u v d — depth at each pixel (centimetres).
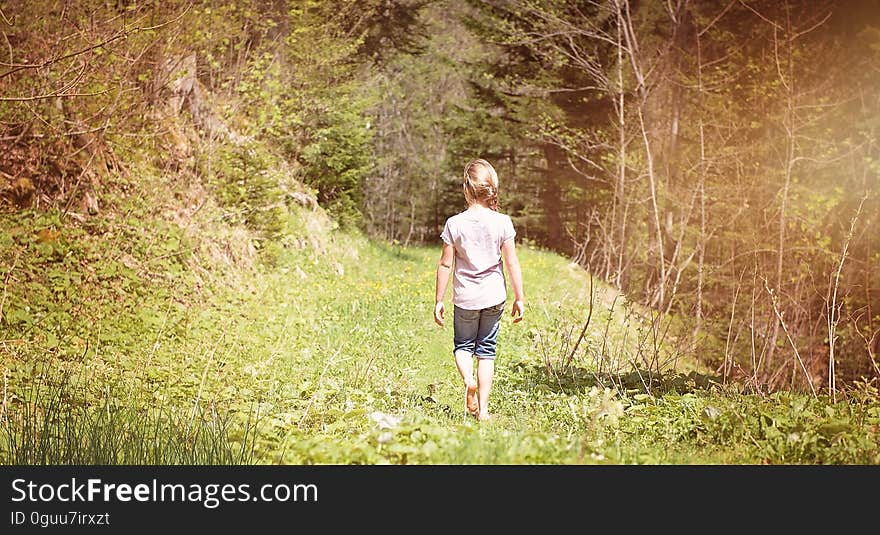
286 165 2289
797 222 1944
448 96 5141
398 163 4959
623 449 569
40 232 1112
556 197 4212
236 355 1002
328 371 947
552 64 3672
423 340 1288
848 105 2327
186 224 1460
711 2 2708
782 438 594
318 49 2419
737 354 1465
